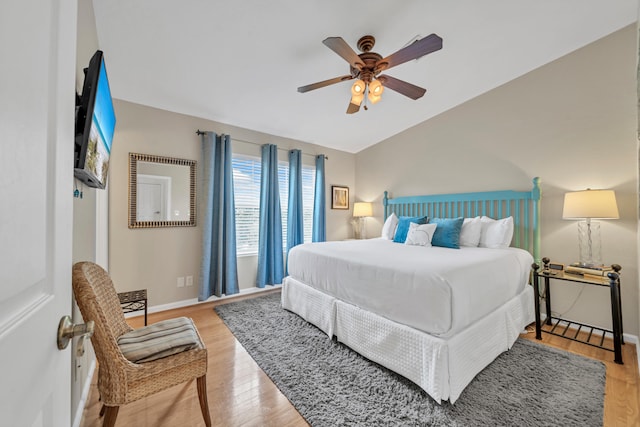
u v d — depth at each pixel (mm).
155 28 1958
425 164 3910
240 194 3695
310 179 4504
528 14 2168
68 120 624
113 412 1183
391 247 2799
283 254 4109
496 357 2031
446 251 2518
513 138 3029
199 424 1459
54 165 553
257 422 1465
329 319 2357
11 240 404
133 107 2861
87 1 1590
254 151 3793
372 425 1429
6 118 388
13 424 409
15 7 413
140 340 1402
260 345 2258
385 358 1873
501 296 2076
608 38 2426
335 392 1682
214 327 2631
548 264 2514
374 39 2195
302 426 1438
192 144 3242
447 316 1579
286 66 2482
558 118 2715
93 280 1322
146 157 2910
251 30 2043
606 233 2451
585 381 1765
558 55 2678
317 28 2072
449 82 3043
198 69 2443
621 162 2373
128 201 2816
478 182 3328
